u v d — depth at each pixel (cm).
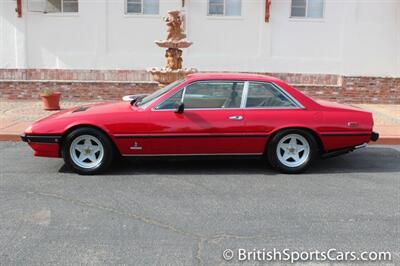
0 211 514
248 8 1445
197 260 401
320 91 1412
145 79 1483
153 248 422
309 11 1447
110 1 1455
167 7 1454
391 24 1414
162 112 658
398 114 1206
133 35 1469
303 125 666
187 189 600
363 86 1422
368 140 685
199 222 486
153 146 659
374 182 645
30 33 1473
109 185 614
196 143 661
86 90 1401
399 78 1417
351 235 457
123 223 481
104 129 650
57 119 660
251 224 482
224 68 1467
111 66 1480
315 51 1458
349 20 1416
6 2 1452
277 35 1455
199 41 1461
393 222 493
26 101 1381
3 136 901
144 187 607
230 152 671
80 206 531
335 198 571
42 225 475
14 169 694
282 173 682
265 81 679
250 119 662
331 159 781
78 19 1464
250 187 612
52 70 1488
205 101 668
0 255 408
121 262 396
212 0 1449
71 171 683
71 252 414
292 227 475
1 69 1480
